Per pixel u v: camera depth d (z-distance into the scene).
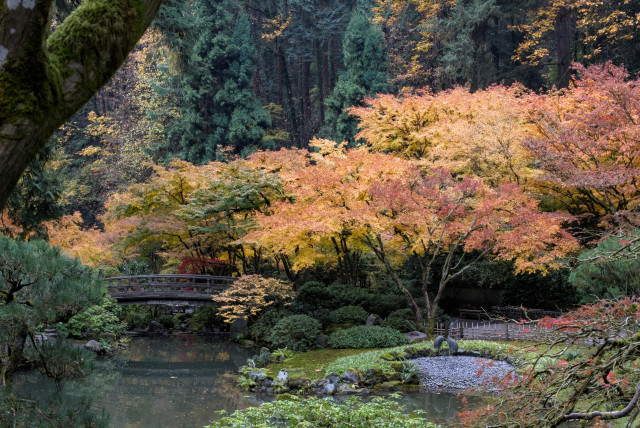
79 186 35.91
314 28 46.75
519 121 17.39
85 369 8.26
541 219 14.65
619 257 5.48
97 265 23.95
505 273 21.28
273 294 19.78
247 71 38.59
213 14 38.16
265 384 14.15
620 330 4.39
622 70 14.59
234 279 21.89
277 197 21.66
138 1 2.26
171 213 22.47
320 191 17.28
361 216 15.73
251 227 20.81
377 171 16.64
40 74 1.97
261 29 47.19
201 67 36.59
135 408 12.48
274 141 43.62
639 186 14.99
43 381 13.17
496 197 15.40
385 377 13.55
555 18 28.16
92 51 2.12
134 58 40.00
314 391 13.16
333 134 37.00
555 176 14.09
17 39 1.91
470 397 12.08
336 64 48.16
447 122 20.02
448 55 27.86
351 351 16.67
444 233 16.45
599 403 4.27
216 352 19.02
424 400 12.06
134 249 25.06
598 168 13.90
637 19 23.91
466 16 28.05
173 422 11.51
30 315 7.55
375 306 20.45
